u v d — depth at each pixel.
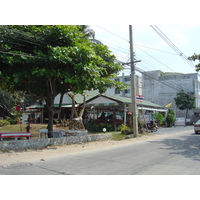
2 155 9.11
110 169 7.11
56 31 11.51
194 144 13.48
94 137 14.84
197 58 17.55
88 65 11.66
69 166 7.51
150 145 13.13
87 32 20.47
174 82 46.44
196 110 44.97
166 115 34.50
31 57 10.59
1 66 11.27
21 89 13.55
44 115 31.83
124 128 19.55
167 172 6.75
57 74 11.08
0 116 34.00
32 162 8.06
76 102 25.44
